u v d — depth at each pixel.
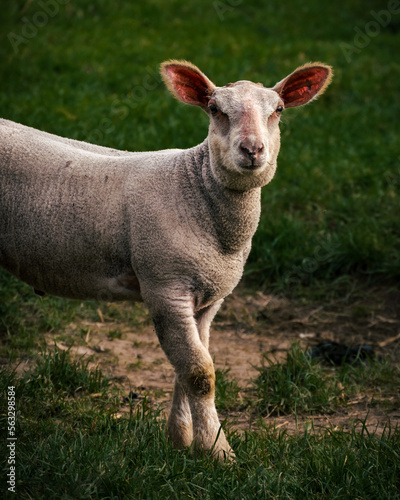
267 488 8.79
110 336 14.88
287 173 21.56
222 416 11.77
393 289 17.12
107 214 9.79
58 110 23.38
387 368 13.49
